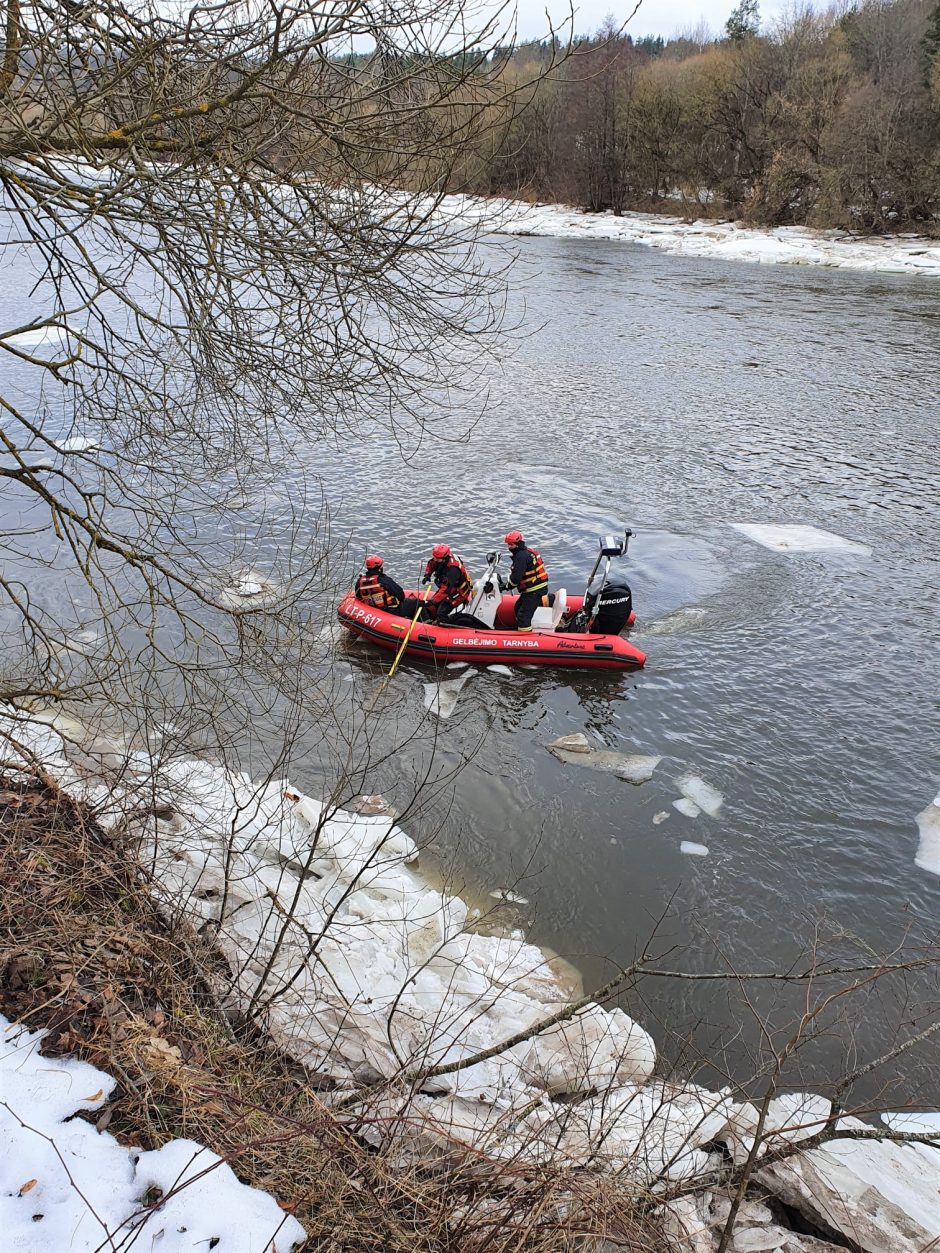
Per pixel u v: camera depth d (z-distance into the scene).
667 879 7.29
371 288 4.86
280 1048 4.14
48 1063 3.46
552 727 9.21
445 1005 5.21
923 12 51.62
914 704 9.58
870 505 14.62
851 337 25.20
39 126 4.30
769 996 6.29
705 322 26.92
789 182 44.50
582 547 13.06
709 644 10.74
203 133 4.50
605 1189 3.49
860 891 7.24
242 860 5.64
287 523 12.57
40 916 4.14
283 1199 3.25
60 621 9.37
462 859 7.34
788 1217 4.13
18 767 5.01
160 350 6.08
